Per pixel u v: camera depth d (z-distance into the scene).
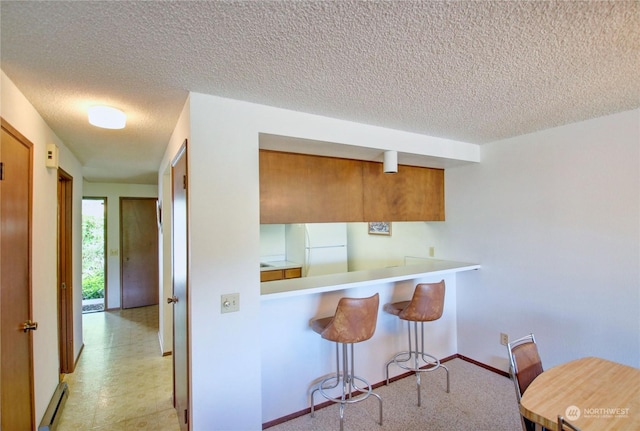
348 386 2.58
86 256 6.25
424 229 3.78
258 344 2.00
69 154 3.14
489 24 1.22
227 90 1.82
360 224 4.84
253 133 2.02
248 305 1.97
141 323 4.94
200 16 1.15
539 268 2.74
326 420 2.39
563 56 1.47
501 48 1.40
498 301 3.05
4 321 1.59
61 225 3.22
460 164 3.27
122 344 4.05
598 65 1.56
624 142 2.26
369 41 1.33
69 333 3.23
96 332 4.52
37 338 2.11
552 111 2.23
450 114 2.28
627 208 2.26
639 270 2.21
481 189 3.18
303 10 1.12
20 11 1.10
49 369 2.40
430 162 3.15
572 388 1.46
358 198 2.91
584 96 1.96
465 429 2.24
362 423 2.33
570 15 1.17
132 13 1.12
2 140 1.56
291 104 2.05
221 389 1.89
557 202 2.62
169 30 1.23
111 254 5.75
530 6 1.12
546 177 2.69
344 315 2.17
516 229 2.90
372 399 2.65
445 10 1.14
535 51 1.43
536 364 1.74
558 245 2.62
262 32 1.26
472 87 1.81
